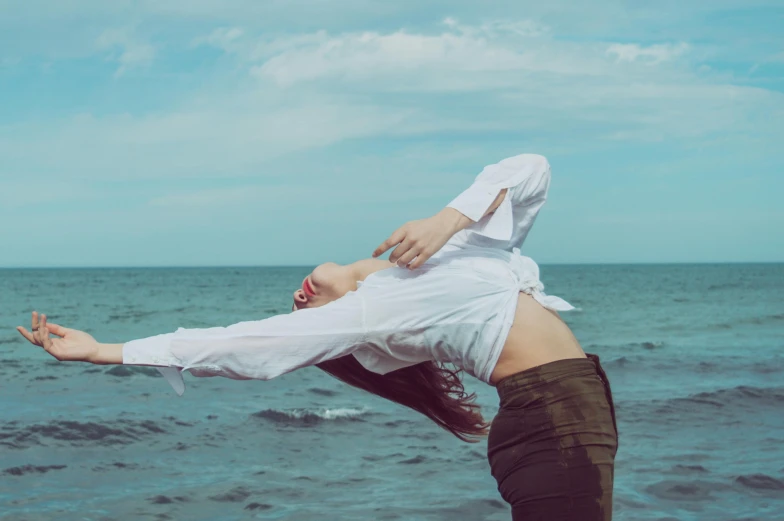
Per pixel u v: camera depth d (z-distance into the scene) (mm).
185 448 8391
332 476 7219
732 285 76500
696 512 5926
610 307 40938
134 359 1973
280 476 7230
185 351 1982
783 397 10789
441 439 8711
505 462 2031
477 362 2061
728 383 12898
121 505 6371
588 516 1939
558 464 1951
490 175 2154
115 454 8102
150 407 10984
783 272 144375
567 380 1998
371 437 8875
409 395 2449
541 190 2234
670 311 37094
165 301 48844
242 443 8648
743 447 7957
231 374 2027
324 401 11547
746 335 23734
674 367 15227
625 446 8031
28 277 119688
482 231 2146
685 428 8945
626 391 11977
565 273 145000
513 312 2031
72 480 7105
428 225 2010
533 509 1961
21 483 6996
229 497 6574
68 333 1998
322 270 2281
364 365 2146
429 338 2055
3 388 12789
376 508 6223
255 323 2033
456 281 2027
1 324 30516
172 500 6500
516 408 2018
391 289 2043
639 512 5922
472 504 6309
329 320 2021
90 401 11531
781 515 5852
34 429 9086
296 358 2021
